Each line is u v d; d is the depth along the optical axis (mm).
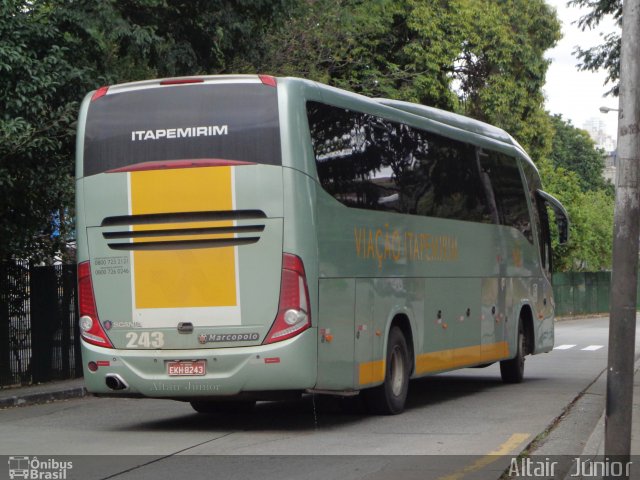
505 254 17594
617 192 7879
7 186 15547
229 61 22938
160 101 11484
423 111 15008
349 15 30188
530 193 19328
